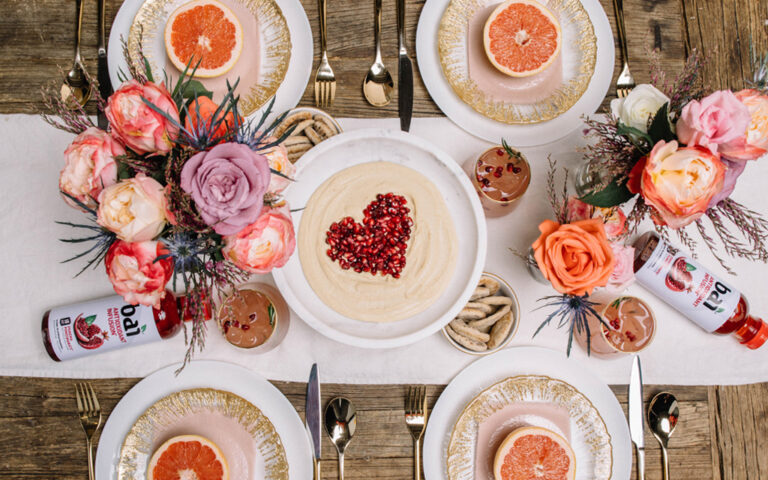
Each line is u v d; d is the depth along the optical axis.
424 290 1.17
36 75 1.32
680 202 0.90
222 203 0.74
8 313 1.25
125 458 1.20
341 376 1.26
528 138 1.30
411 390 1.27
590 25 1.31
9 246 1.27
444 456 1.25
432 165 1.21
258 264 0.82
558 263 0.97
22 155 1.29
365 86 1.33
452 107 1.31
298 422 1.24
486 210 1.26
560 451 1.16
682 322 1.31
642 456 1.27
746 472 1.30
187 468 1.15
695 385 1.32
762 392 1.32
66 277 1.27
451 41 1.31
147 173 0.85
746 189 1.35
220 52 1.24
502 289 1.24
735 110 0.88
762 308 1.32
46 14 1.34
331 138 1.16
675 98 1.03
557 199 1.31
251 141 0.88
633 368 1.28
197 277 1.17
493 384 1.23
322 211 1.20
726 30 1.41
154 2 1.28
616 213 1.17
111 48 1.28
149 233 0.79
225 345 1.26
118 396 1.25
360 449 1.26
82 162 0.82
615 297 1.22
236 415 1.22
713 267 1.33
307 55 1.31
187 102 0.90
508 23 1.26
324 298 1.17
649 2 1.41
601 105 1.34
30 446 1.25
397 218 1.19
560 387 1.23
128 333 1.17
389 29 1.36
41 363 1.24
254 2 1.29
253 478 1.21
